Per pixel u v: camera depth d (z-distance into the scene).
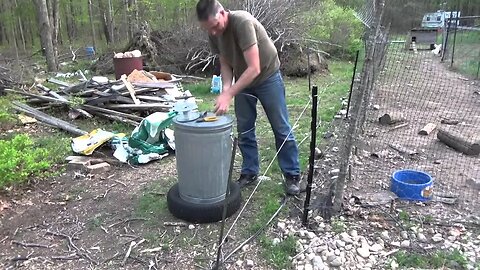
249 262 2.80
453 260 2.73
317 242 2.95
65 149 4.97
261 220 3.28
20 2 23.56
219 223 3.28
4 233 3.23
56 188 4.02
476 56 11.16
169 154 4.86
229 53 3.37
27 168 3.79
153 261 2.85
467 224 3.17
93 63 13.56
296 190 3.63
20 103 6.76
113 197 3.81
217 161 3.15
